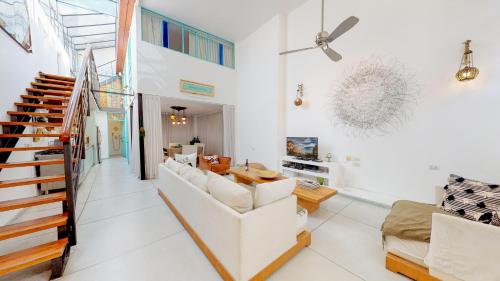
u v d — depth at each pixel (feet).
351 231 7.39
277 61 15.78
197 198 6.44
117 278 5.05
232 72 20.31
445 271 4.22
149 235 7.14
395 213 6.13
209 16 16.03
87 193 11.92
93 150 21.88
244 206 4.74
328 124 13.24
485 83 7.75
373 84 10.93
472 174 8.12
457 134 8.45
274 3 14.44
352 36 11.75
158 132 15.75
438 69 8.88
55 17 16.20
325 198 8.13
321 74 13.53
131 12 12.44
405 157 9.95
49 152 12.41
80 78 7.93
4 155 7.74
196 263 5.66
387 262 5.33
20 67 9.84
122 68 24.06
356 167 11.85
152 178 15.58
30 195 10.07
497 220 5.07
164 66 15.97
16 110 9.29
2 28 8.20
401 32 9.90
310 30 14.11
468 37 8.10
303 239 6.24
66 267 5.41
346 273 5.22
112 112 27.91
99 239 6.82
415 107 9.57
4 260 4.55
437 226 4.29
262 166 15.03
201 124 30.76
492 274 3.63
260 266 4.87
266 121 17.04
